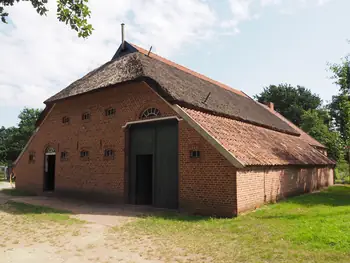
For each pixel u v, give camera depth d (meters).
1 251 6.77
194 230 8.48
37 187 18.55
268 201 12.58
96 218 10.57
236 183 10.25
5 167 36.19
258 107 23.89
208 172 10.95
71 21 8.03
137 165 13.90
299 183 16.56
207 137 11.09
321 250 6.33
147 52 18.56
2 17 7.00
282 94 45.91
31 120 35.84
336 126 43.53
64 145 17.08
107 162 14.67
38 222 9.83
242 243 7.05
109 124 14.83
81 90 15.49
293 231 7.82
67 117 17.27
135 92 13.92
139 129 13.91
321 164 20.16
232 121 15.33
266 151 13.93
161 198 12.73
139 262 6.03
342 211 10.52
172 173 12.50
